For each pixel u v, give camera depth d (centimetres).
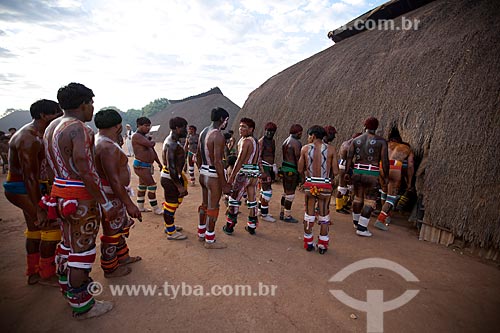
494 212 412
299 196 831
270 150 587
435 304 309
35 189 286
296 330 265
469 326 275
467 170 448
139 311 286
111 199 328
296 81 1141
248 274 366
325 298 317
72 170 255
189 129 966
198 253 423
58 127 252
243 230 534
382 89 671
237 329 264
